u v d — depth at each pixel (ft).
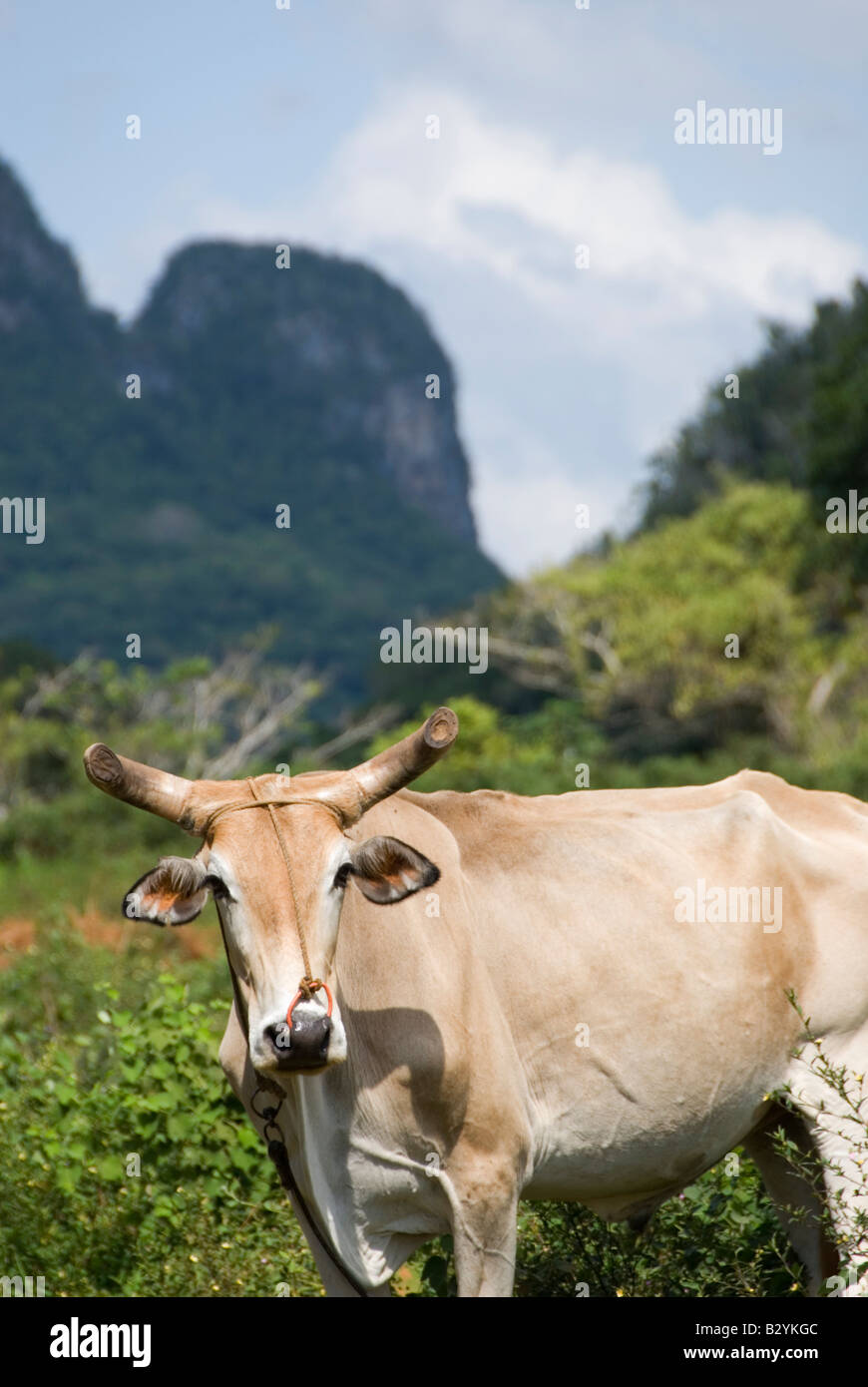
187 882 11.51
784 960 13.62
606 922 13.10
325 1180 12.49
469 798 13.70
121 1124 17.26
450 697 170.19
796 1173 14.42
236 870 11.41
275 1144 12.85
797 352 141.18
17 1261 15.79
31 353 651.66
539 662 123.44
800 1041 13.75
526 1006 12.79
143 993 26.61
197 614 494.59
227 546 558.15
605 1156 13.15
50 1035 24.49
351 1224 12.62
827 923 13.94
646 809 14.10
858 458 93.15
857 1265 13.21
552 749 103.81
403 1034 12.26
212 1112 17.25
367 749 124.26
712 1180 15.83
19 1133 18.30
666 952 13.14
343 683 469.98
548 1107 12.85
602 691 112.27
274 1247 16.08
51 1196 16.85
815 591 102.73
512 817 13.65
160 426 636.48
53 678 123.44
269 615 498.69
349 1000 12.43
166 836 69.87
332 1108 12.45
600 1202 13.94
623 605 110.63
